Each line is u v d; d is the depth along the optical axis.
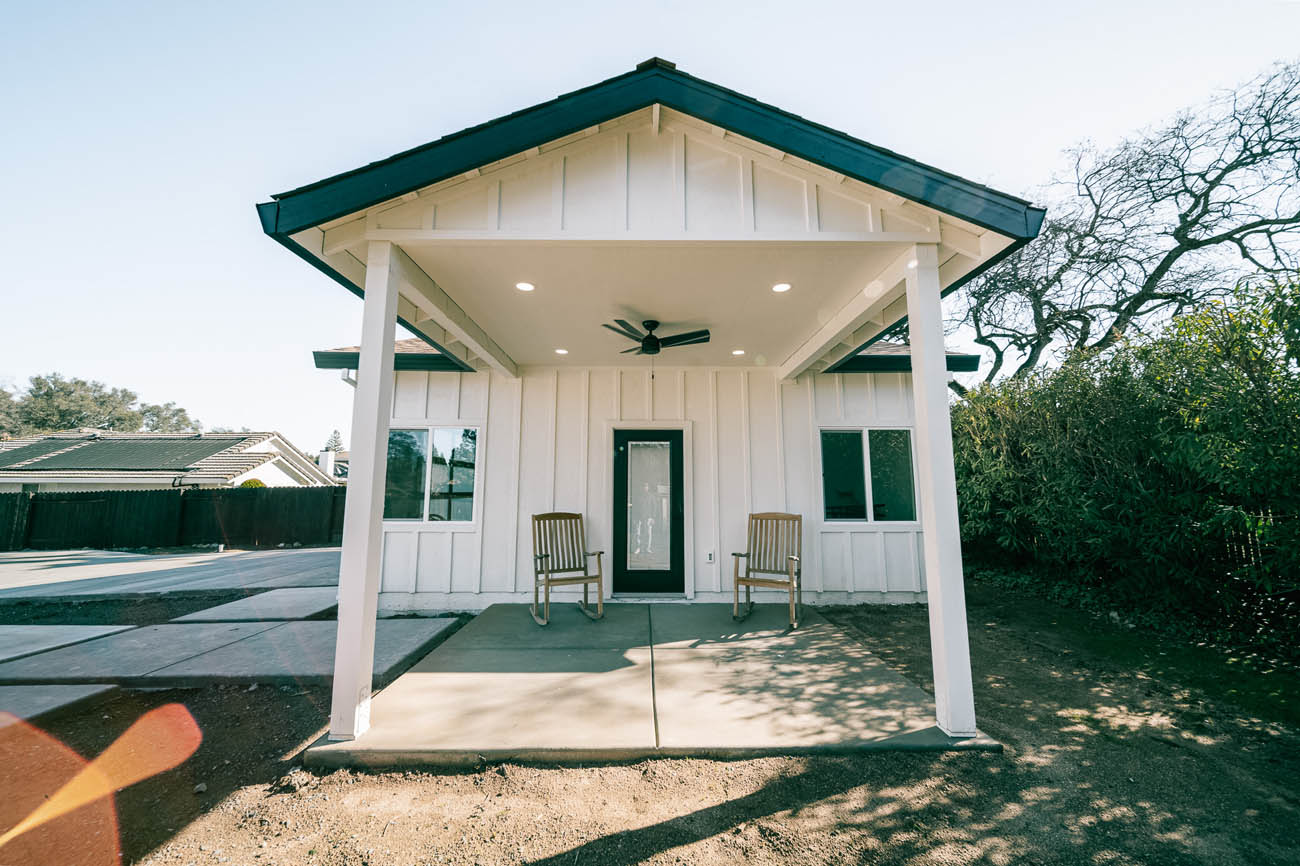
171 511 14.55
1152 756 2.63
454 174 2.91
